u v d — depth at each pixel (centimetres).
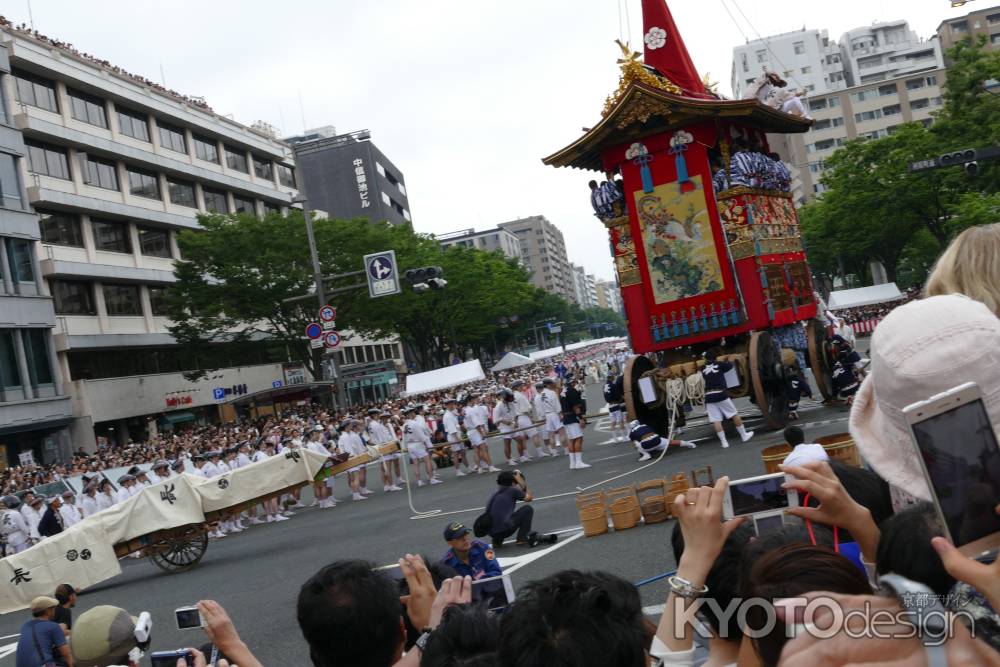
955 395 191
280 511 2320
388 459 2427
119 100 5309
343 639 321
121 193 5281
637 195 1806
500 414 2464
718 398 1683
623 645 227
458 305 6838
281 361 6681
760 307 1727
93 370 4884
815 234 6219
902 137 4747
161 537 1661
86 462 3300
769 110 1791
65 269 4634
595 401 5022
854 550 334
